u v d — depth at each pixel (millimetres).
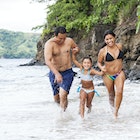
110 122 6832
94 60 33469
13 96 11406
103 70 7688
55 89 8875
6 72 30922
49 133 5926
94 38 33500
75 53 8227
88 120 7086
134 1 25828
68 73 8117
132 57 22281
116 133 5848
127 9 26562
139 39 22156
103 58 7707
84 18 39406
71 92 12406
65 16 42781
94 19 34094
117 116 7363
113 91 7887
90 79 7574
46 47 7957
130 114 7684
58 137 5633
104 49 7664
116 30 25984
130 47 22594
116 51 7598
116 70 7555
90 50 37500
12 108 8750
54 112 8102
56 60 8078
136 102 9477
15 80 19688
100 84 15008
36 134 5859
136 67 18922
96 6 35781
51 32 45125
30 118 7355
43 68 39250
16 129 6281
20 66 47906
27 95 11688
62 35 7996
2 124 6727
